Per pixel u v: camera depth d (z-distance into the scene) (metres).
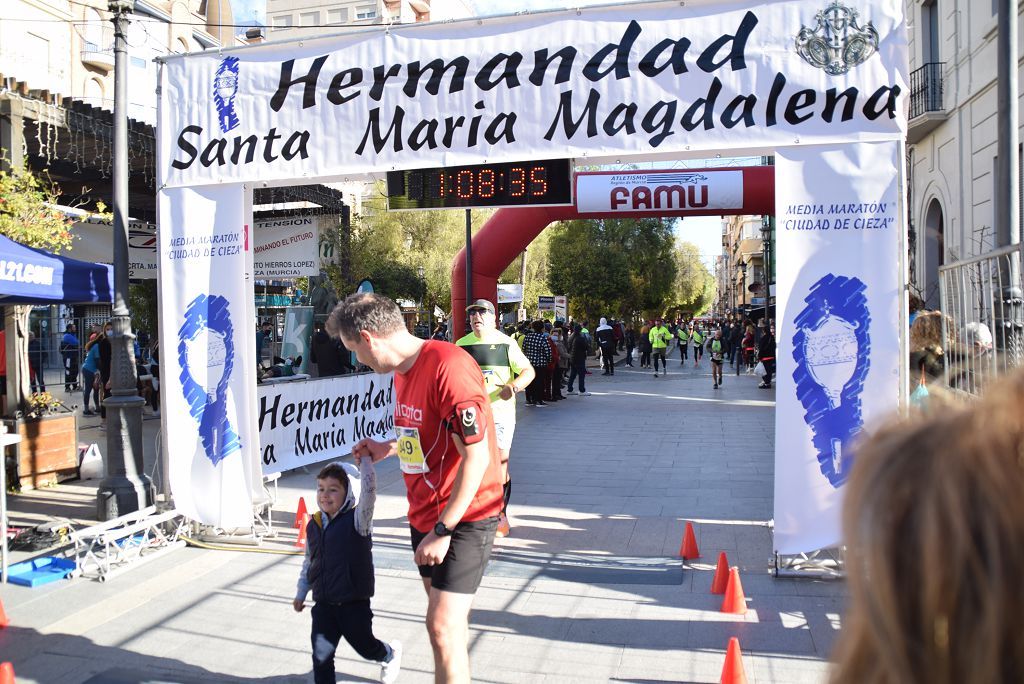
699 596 5.40
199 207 6.79
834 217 5.42
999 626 0.79
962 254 15.46
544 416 15.52
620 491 8.66
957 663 0.82
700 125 5.68
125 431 7.35
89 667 4.45
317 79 6.48
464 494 3.29
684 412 15.82
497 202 6.41
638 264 44.88
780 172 5.51
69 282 7.42
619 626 4.91
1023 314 4.80
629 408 16.69
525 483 9.16
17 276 6.88
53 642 4.79
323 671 3.91
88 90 32.59
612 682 4.19
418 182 6.59
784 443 5.48
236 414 6.70
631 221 45.06
